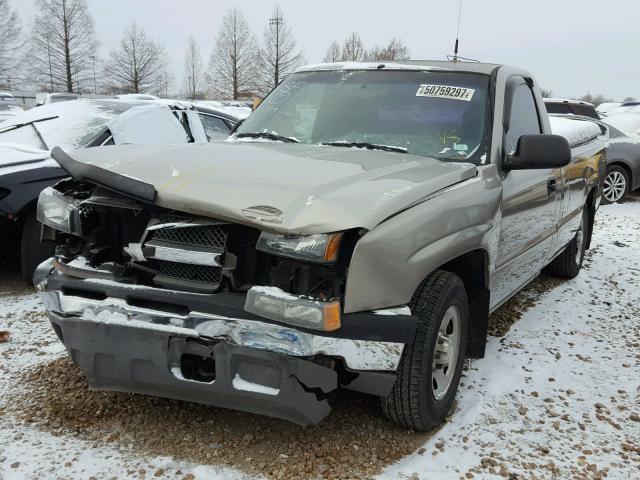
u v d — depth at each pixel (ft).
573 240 19.75
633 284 20.27
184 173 9.41
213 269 8.91
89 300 9.35
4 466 9.11
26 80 163.22
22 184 16.69
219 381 8.71
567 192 16.84
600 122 38.81
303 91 14.25
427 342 9.56
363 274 8.45
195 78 190.49
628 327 16.16
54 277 9.89
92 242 9.93
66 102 23.17
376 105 13.08
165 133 22.04
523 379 12.70
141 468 9.14
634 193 44.14
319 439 10.08
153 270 9.35
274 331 8.32
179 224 8.94
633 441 10.55
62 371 12.28
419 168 10.57
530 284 19.85
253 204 8.54
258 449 9.74
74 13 162.40
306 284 8.40
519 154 11.96
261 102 14.90
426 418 9.98
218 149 11.03
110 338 9.13
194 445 9.79
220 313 8.57
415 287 9.04
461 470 9.45
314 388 8.57
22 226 17.83
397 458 9.70
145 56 172.14
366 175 9.65
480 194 10.80
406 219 8.93
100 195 9.89
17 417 10.50
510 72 14.03
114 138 20.13
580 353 14.25
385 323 8.59
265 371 8.54
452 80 13.16
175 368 8.91
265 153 10.82
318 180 9.14
